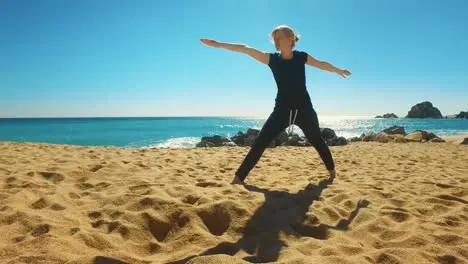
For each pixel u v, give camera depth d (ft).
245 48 11.25
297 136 43.14
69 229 7.36
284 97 11.58
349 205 9.73
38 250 6.18
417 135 47.47
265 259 6.28
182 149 27.20
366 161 20.56
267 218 8.28
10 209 8.27
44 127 174.60
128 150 23.75
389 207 9.62
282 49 11.34
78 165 14.64
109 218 8.25
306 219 8.34
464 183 13.25
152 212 8.34
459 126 189.26
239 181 11.89
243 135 52.95
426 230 7.83
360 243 7.21
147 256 6.68
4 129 146.92
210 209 8.55
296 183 12.96
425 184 13.03
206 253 6.58
